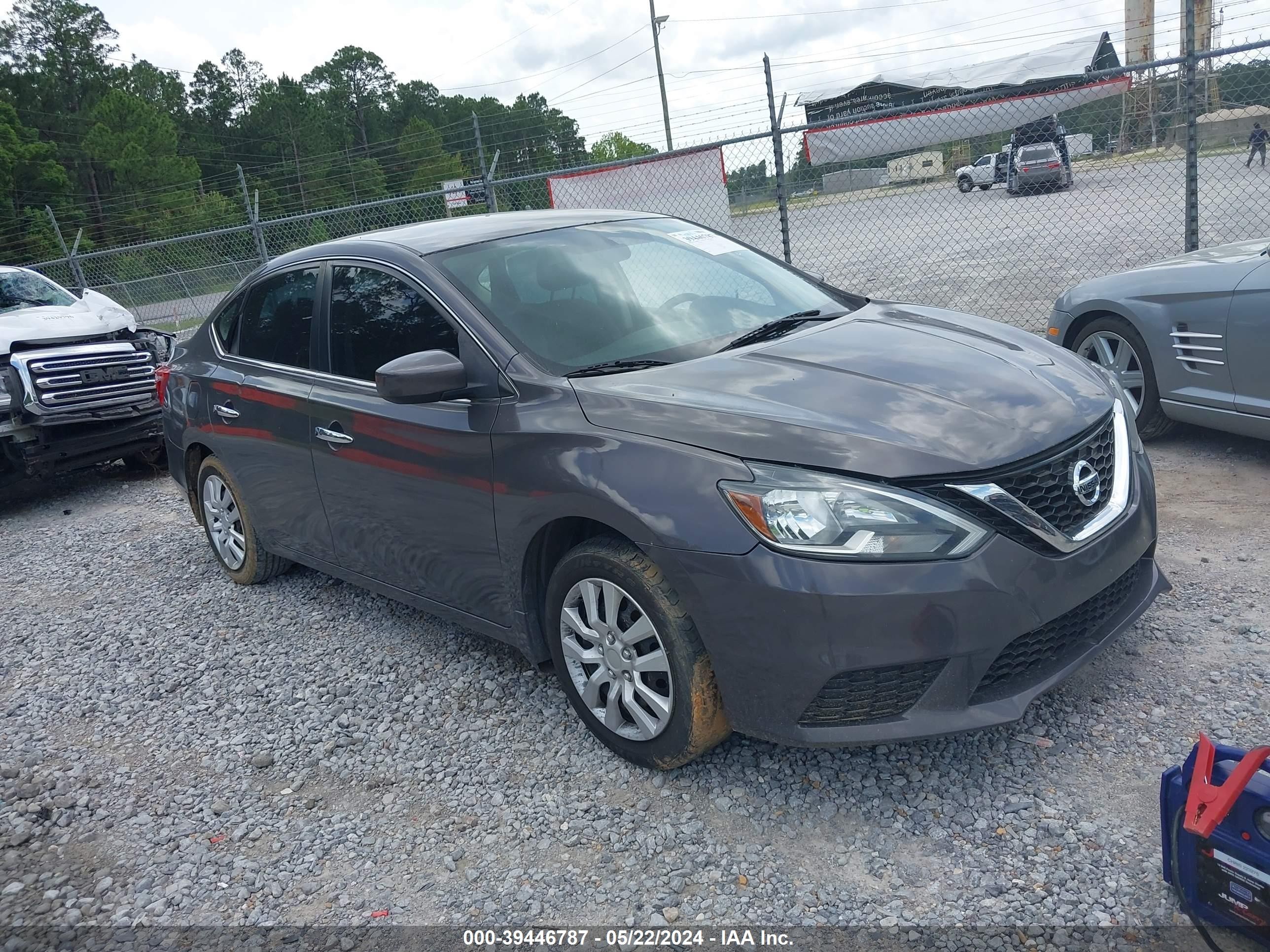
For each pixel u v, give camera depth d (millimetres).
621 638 3004
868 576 2510
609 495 2836
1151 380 5281
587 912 2555
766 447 2676
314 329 4211
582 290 3643
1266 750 2105
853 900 2471
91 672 4473
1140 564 3133
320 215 11062
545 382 3201
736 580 2619
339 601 4891
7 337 7605
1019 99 8758
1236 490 4762
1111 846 2529
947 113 9352
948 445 2633
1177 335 5055
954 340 3393
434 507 3521
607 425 2957
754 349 3334
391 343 3752
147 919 2750
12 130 60125
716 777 3035
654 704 2949
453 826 2990
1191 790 2156
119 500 7859
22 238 54812
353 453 3848
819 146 9828
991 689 2674
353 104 102500
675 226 4406
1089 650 2826
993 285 11867
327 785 3312
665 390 3018
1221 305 4801
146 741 3783
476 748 3408
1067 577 2668
